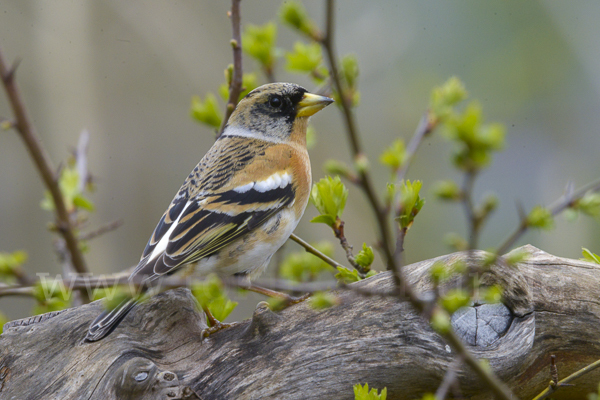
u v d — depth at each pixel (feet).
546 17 70.08
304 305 24.94
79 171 36.45
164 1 64.44
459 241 14.60
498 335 23.57
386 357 23.49
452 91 22.09
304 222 61.67
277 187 30.53
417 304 15.21
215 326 25.91
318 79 31.24
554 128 70.08
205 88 64.95
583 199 18.16
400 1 71.61
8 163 59.88
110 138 61.93
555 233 60.95
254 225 29.58
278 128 33.01
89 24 61.72
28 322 27.58
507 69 70.44
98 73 62.13
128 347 25.34
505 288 23.40
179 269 28.48
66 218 29.84
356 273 28.02
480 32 71.20
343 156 67.10
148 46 63.77
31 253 59.82
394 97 68.95
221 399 23.65
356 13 71.67
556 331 24.85
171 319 26.40
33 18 60.18
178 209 29.73
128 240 60.85
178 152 63.41
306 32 14.67
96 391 24.18
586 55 69.15
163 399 22.84
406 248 62.44
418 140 22.66
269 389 23.57
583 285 25.23
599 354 25.03
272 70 33.17
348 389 23.61
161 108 63.67
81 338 26.22
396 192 21.35
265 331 24.44
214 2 66.33
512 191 68.74
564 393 26.43
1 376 25.90
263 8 67.51
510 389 25.09
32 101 60.18
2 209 59.57
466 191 14.29
